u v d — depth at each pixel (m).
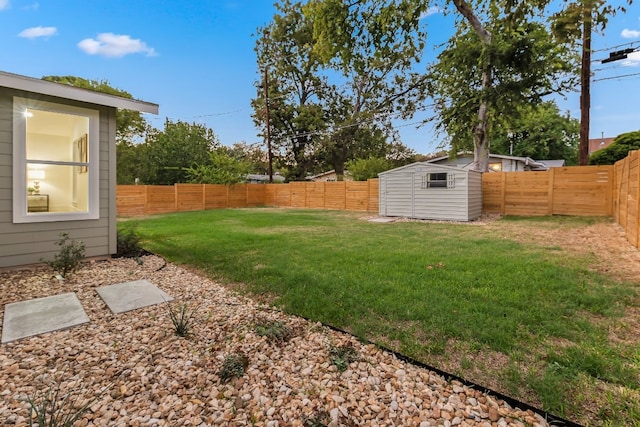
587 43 9.67
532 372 1.86
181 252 5.54
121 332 2.51
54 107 4.51
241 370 1.93
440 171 10.41
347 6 7.77
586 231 7.17
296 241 6.46
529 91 10.73
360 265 4.35
